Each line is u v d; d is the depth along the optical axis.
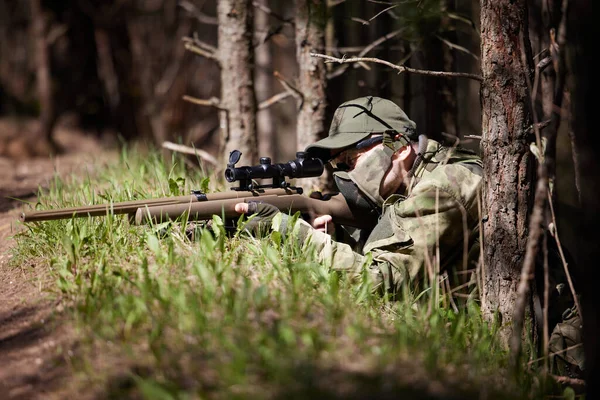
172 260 6.64
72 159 16.02
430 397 5.06
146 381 4.99
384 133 7.53
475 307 7.23
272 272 6.62
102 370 5.31
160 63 26.05
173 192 8.09
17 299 6.68
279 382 4.94
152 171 10.27
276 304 6.07
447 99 10.77
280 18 11.32
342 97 11.93
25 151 18.66
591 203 6.09
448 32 10.57
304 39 10.56
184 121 25.09
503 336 6.84
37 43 20.20
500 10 6.70
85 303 6.13
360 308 6.54
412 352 5.68
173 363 5.22
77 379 5.29
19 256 7.52
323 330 5.76
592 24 5.92
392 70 10.55
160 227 6.98
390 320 6.63
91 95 22.19
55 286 6.72
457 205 7.25
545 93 8.45
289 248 7.16
